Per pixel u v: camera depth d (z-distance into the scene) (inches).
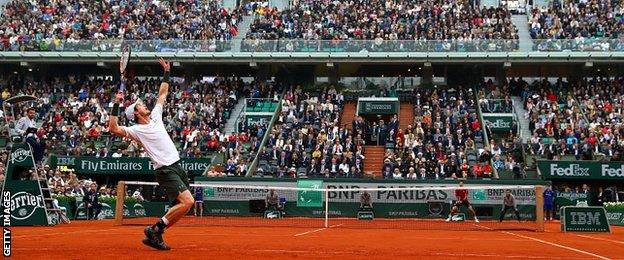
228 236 528.7
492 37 1743.4
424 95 1695.4
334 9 1914.4
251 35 1817.2
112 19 1895.9
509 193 1095.6
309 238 511.8
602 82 1718.8
